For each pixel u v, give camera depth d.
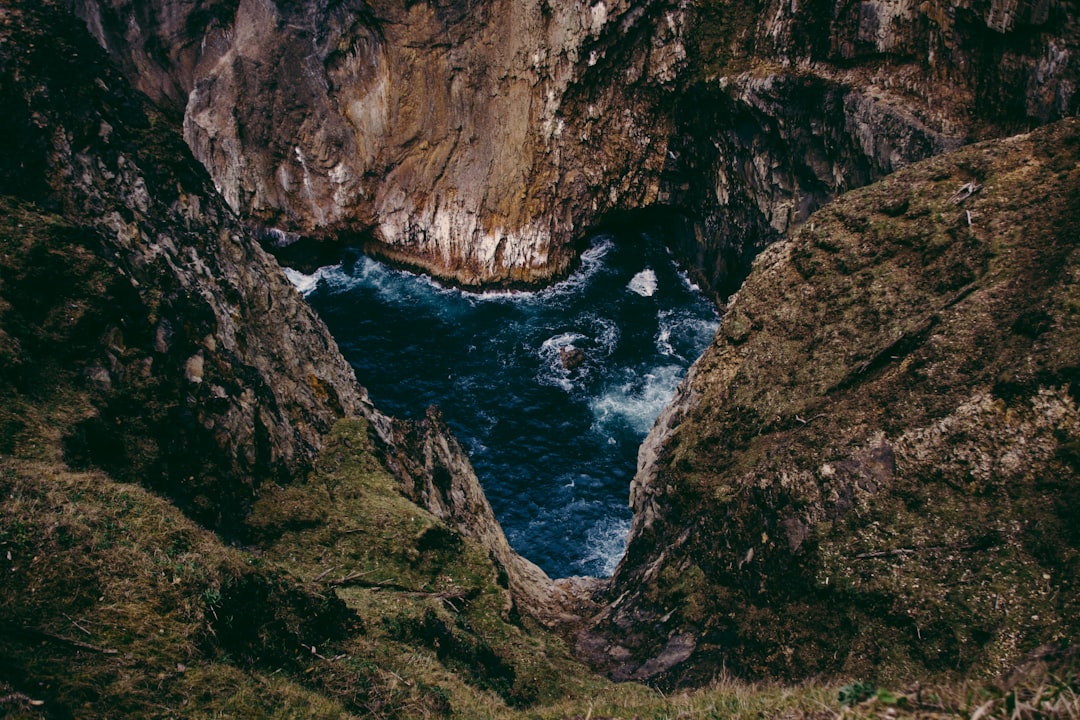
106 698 13.00
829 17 44.50
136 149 27.98
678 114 55.56
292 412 29.69
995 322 24.22
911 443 23.08
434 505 32.72
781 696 13.56
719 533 26.88
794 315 29.83
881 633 20.77
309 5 57.81
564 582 36.78
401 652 19.88
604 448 46.75
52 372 21.02
